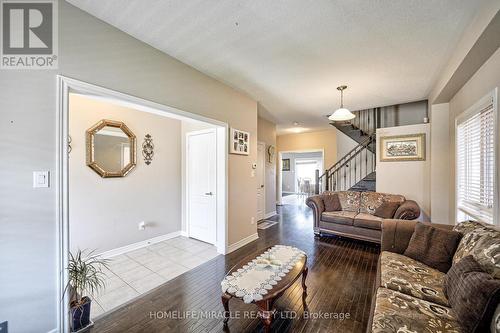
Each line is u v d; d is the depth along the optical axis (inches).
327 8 69.7
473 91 97.1
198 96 112.3
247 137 150.6
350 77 122.0
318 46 91.0
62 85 66.0
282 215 246.8
